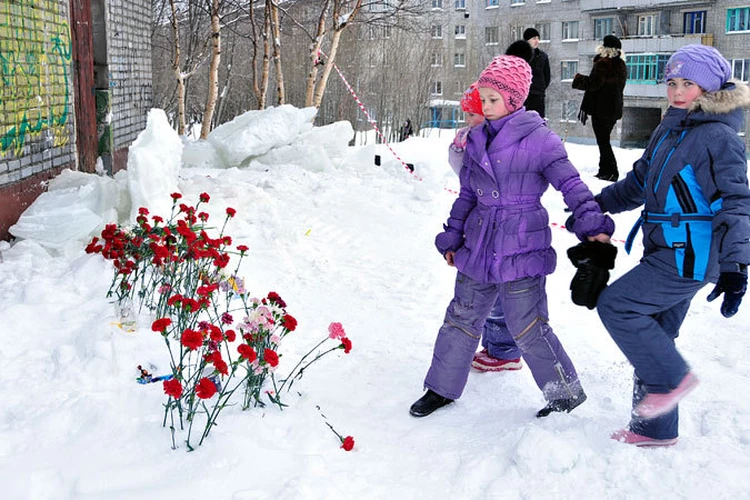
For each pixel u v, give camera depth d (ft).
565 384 11.87
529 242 11.71
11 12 21.21
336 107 140.26
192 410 10.85
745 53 133.08
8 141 20.81
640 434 10.63
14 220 20.97
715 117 10.10
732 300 9.61
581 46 155.33
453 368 12.28
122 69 37.58
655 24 145.59
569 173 11.29
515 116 11.59
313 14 84.64
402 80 151.43
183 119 62.64
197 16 84.28
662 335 10.50
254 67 60.29
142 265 16.87
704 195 10.12
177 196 17.74
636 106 144.87
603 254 10.84
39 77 23.35
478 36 183.52
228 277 15.89
